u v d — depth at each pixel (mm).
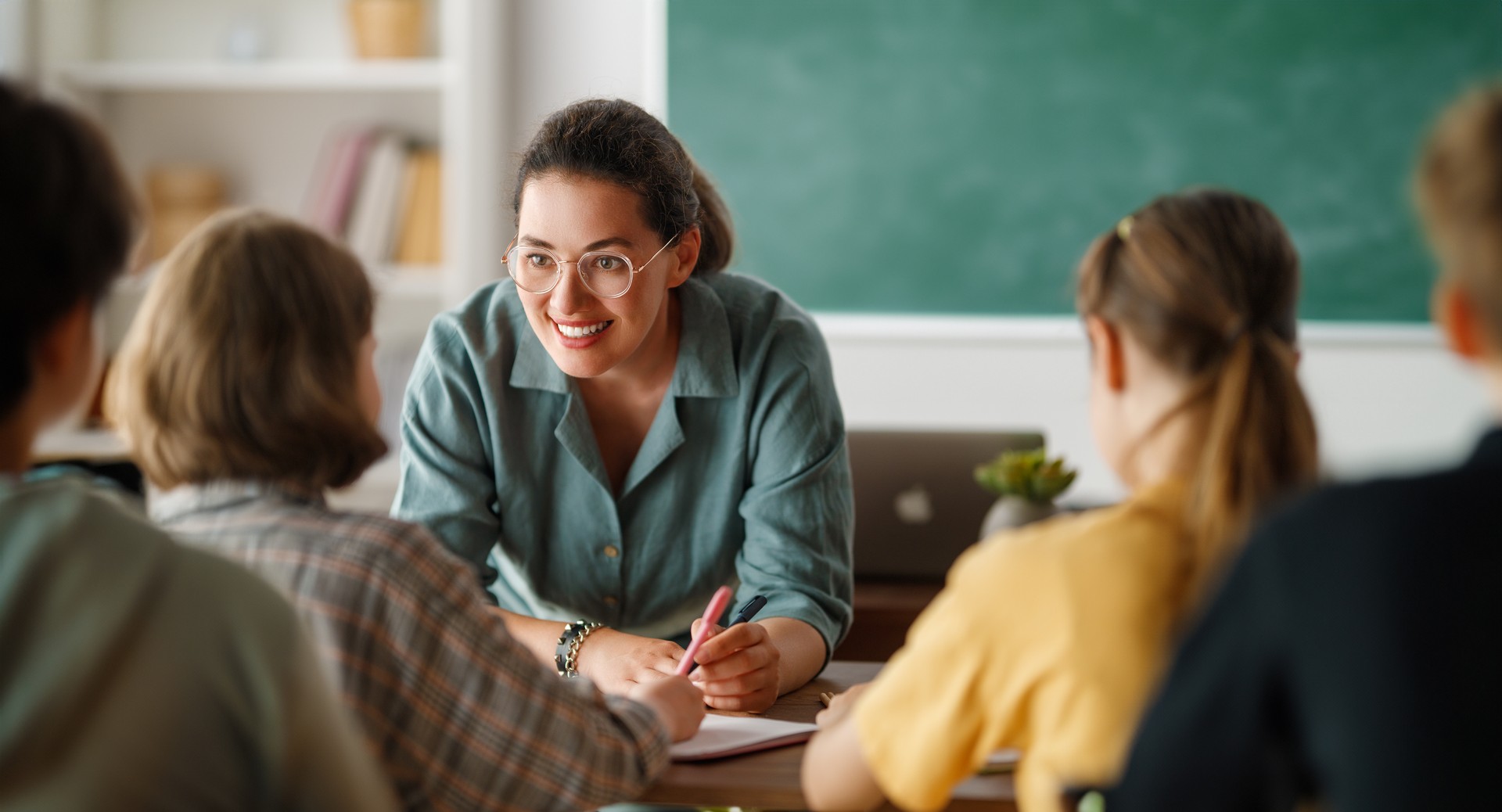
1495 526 602
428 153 3104
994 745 909
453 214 3033
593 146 1380
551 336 1436
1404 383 3391
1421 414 3395
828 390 1611
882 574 2312
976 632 893
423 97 3223
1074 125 3387
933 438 2318
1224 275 895
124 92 3215
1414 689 585
